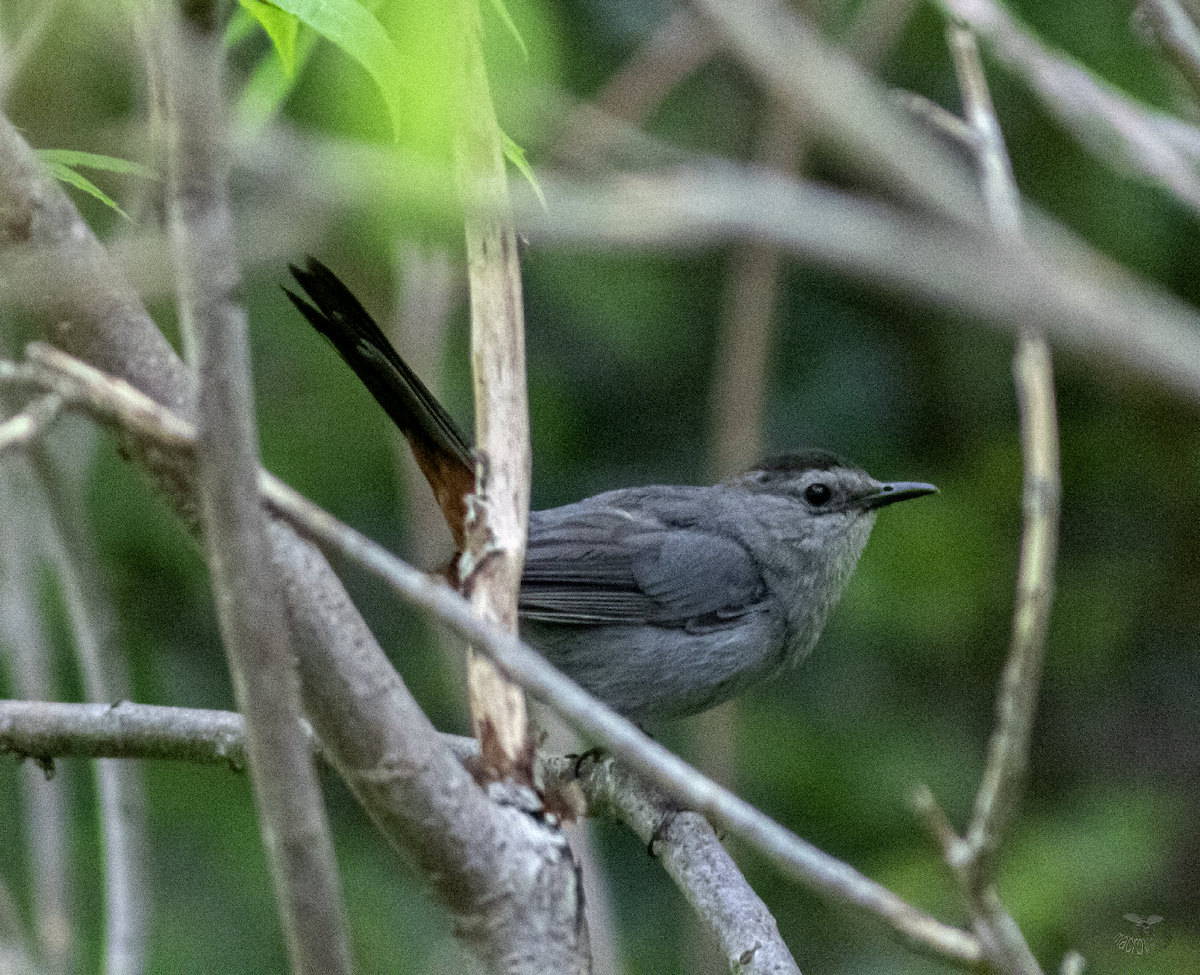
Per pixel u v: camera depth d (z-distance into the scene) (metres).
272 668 3.61
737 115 12.29
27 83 7.77
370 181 5.11
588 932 4.84
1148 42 6.58
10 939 6.87
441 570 7.79
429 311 10.41
